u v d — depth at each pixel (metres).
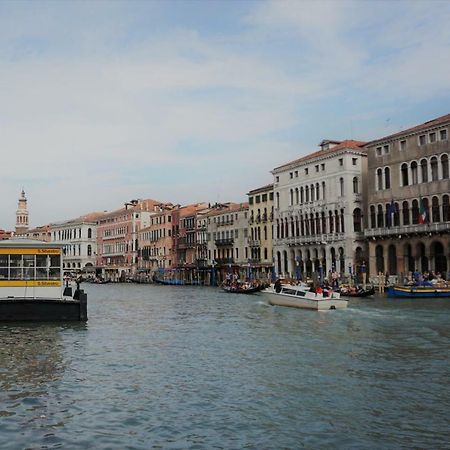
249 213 77.69
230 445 9.49
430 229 50.28
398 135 54.34
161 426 10.45
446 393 12.48
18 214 125.56
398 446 9.38
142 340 20.72
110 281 106.12
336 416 10.92
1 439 9.76
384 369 14.96
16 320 25.20
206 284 84.00
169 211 99.62
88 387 13.23
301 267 67.19
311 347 18.64
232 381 13.74
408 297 41.28
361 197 61.25
